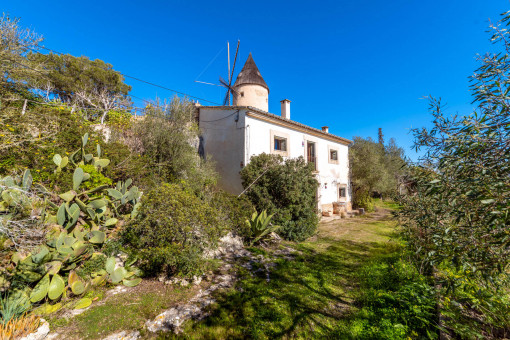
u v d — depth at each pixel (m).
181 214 4.83
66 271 4.21
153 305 4.06
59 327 3.31
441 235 2.68
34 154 5.66
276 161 9.48
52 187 5.33
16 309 3.18
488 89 2.09
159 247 4.66
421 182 3.00
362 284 4.91
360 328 3.44
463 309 3.13
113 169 6.93
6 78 5.79
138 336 3.33
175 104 10.20
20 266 3.47
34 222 3.87
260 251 7.25
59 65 15.42
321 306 4.19
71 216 4.39
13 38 5.67
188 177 9.09
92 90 15.22
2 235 3.38
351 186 17.56
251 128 10.89
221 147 11.56
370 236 9.49
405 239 6.38
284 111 14.80
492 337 2.70
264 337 3.35
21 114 6.08
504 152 1.85
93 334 3.27
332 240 8.87
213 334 3.41
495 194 1.81
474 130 2.03
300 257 6.77
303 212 8.93
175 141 9.05
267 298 4.43
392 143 24.30
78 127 7.14
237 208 8.00
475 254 2.15
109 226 5.50
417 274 4.53
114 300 4.10
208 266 5.71
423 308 3.39
